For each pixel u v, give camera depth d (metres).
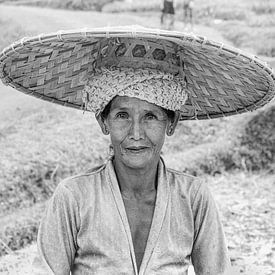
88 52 2.00
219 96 2.15
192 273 3.29
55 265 1.90
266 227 4.15
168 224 1.92
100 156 4.86
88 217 1.89
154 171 1.94
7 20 5.53
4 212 4.25
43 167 4.55
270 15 6.09
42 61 1.98
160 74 1.81
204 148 5.07
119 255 1.86
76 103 2.24
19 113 4.95
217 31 6.13
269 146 5.01
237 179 4.87
